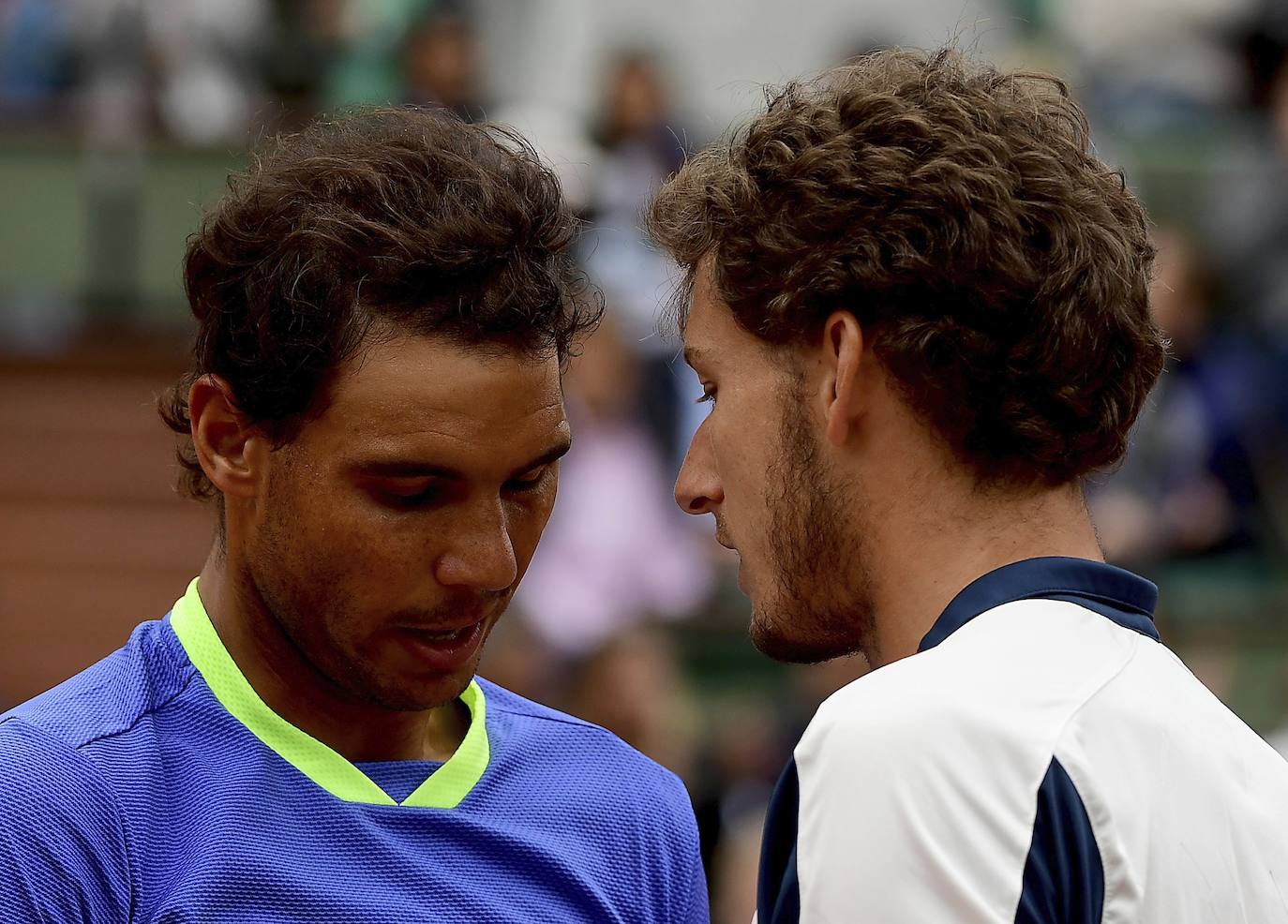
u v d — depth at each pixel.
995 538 4.66
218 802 4.74
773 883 4.56
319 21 21.66
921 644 4.59
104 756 4.69
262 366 4.66
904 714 4.23
